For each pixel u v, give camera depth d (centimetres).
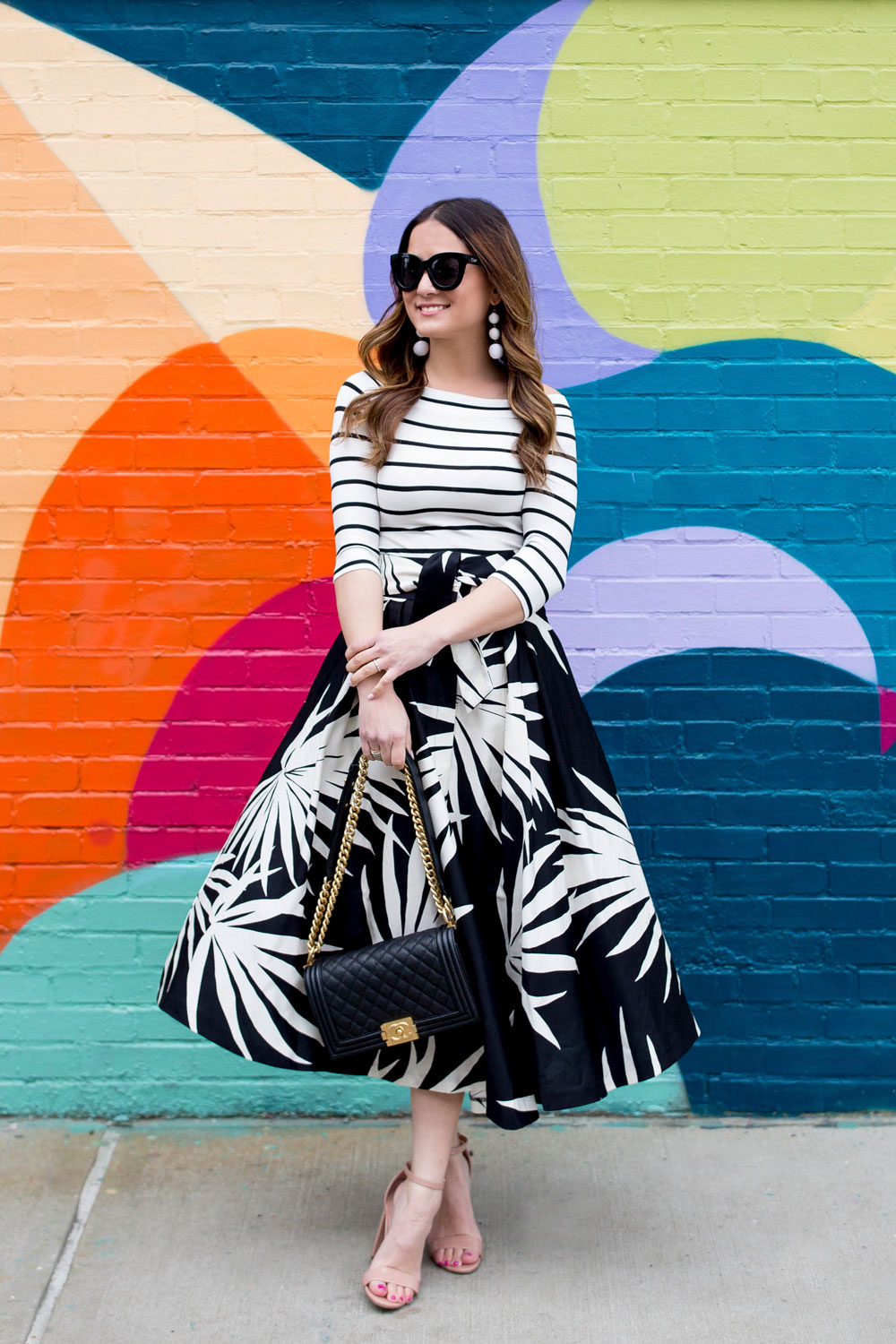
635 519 267
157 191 261
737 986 271
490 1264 214
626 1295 205
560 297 263
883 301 264
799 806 270
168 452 265
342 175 261
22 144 260
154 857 269
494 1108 191
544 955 192
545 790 197
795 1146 256
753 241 263
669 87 260
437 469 199
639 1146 256
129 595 267
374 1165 248
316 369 264
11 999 269
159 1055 268
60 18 258
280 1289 206
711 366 265
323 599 267
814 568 268
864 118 261
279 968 196
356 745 203
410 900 197
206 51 259
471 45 259
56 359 263
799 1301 204
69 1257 215
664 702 269
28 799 268
